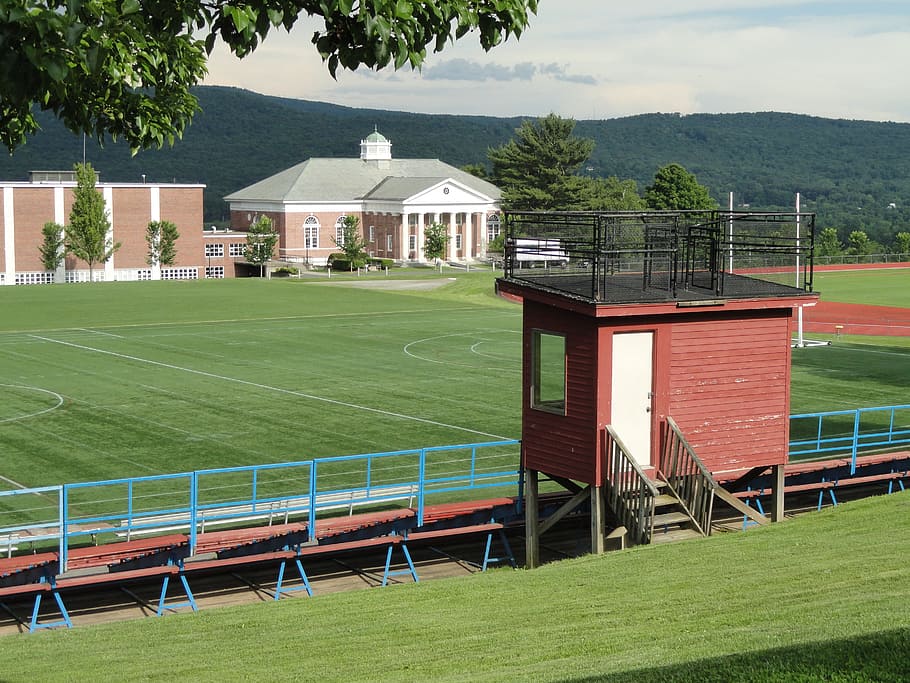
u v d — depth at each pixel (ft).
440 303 269.85
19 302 259.80
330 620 56.34
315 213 470.80
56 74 25.66
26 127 40.06
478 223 481.05
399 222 459.73
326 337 203.72
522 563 78.07
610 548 75.25
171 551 69.05
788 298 73.10
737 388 73.20
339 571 76.33
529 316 72.79
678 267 83.82
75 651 54.03
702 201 570.87
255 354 181.88
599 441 68.95
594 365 68.64
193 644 53.47
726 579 54.60
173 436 118.62
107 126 41.73
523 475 80.53
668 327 70.28
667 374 70.54
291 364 171.42
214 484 99.25
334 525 72.79
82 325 219.20
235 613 60.75
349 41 31.09
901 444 111.34
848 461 90.02
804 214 75.56
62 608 65.26
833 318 239.30
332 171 493.77
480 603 56.44
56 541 81.51
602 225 69.77
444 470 105.09
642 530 68.23
